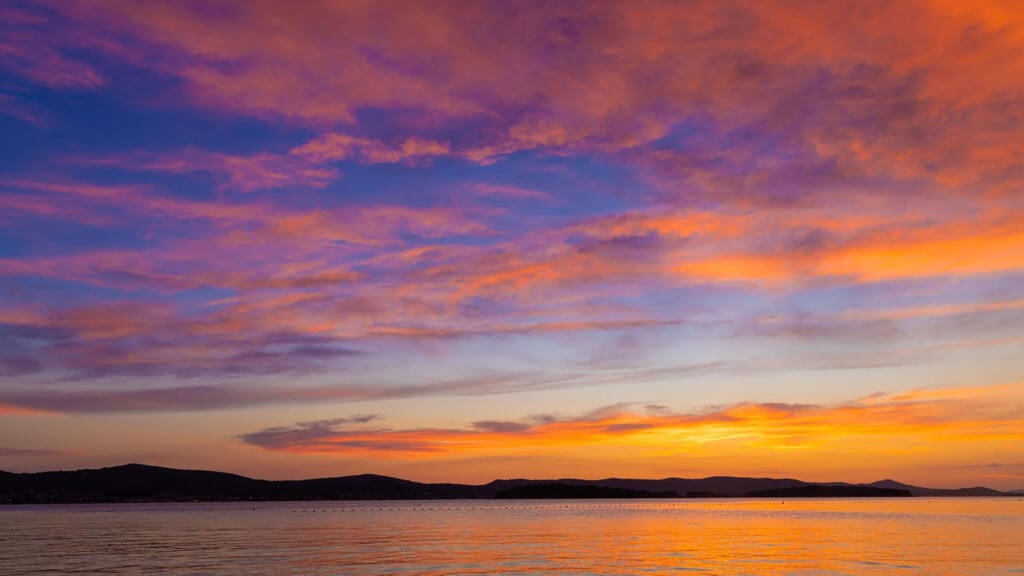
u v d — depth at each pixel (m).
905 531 109.12
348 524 152.62
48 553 79.50
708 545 84.69
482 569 62.09
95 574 60.34
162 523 158.88
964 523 135.00
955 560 66.00
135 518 192.50
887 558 68.00
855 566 61.84
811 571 58.75
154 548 85.81
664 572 59.00
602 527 129.75
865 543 85.69
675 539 95.50
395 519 183.38
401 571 61.09
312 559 71.56
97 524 152.62
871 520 151.50
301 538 103.81
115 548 85.94
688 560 67.81
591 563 66.06
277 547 86.81
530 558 71.12
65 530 127.06
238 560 71.06
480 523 153.38
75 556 75.88
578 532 114.50
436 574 59.00
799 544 84.88
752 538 95.94
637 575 57.34
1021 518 159.00
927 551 74.81
